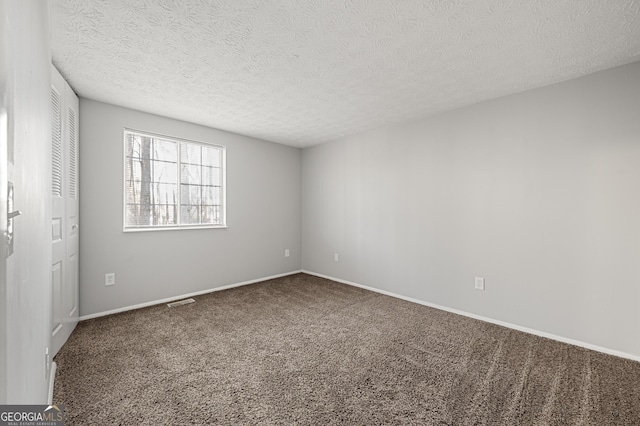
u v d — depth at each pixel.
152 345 2.27
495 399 1.65
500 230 2.73
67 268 2.32
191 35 1.77
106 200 2.87
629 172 2.10
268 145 4.41
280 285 4.09
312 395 1.68
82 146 2.71
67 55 1.99
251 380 1.82
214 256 3.77
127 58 2.04
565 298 2.38
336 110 3.09
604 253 2.20
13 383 0.64
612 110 2.17
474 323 2.76
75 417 1.48
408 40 1.82
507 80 2.38
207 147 3.77
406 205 3.48
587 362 2.05
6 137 0.58
